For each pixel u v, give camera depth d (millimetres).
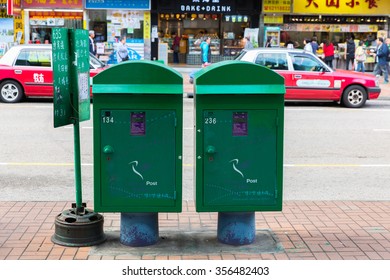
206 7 26156
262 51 17578
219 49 26750
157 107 5461
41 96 17766
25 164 10016
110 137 5480
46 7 25734
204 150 5516
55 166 9898
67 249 5707
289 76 17469
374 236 6262
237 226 5840
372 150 11672
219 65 5453
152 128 5484
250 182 5570
